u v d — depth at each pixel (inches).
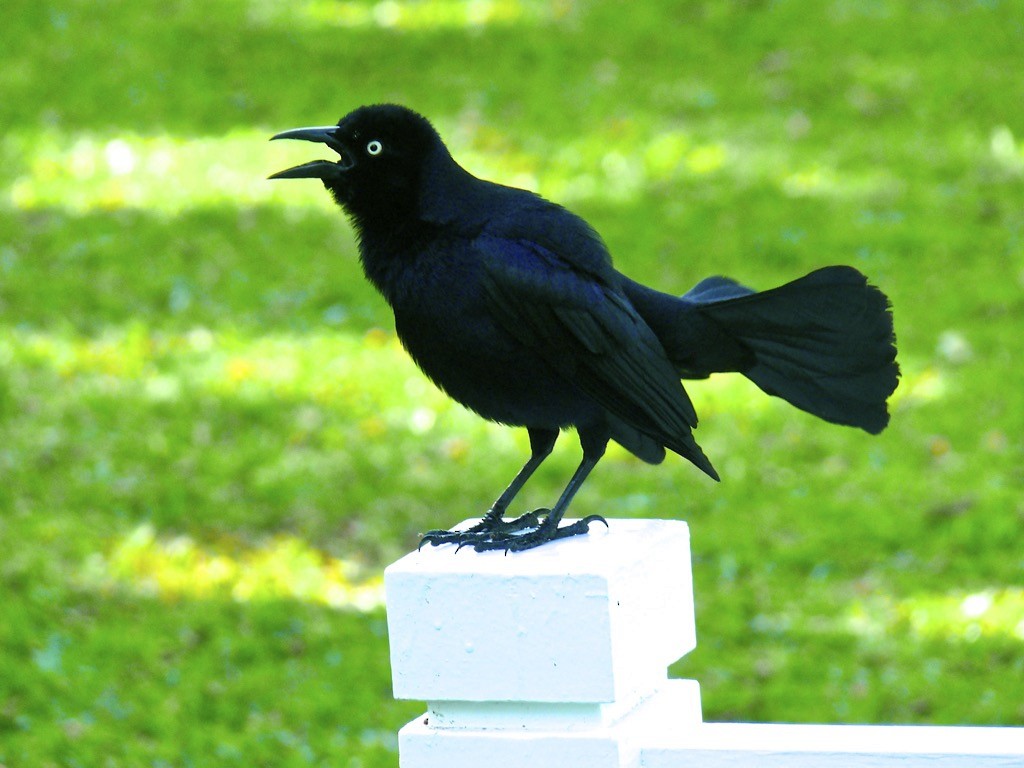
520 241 234.1
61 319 661.3
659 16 1061.1
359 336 635.5
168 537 480.7
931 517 471.8
